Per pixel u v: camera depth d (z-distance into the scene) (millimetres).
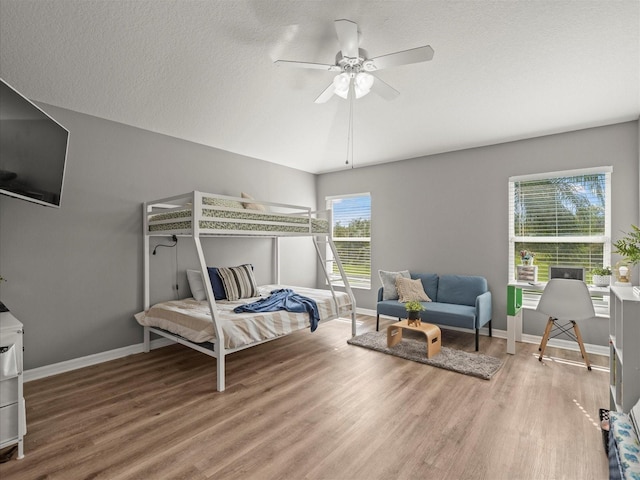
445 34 2416
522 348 3635
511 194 4062
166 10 2232
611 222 3459
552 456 1830
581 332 3584
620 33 2311
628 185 3387
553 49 2516
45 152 2324
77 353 3119
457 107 3406
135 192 3529
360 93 2594
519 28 2336
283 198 5246
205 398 2516
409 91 3250
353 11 2232
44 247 2941
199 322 2869
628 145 3391
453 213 4469
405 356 3342
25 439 1997
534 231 3939
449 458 1816
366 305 5324
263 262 4969
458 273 4426
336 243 5754
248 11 2248
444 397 2514
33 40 2348
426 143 4250
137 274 3549
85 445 1939
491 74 2869
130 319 3496
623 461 1253
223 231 3076
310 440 1983
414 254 4812
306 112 3740
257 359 3338
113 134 3369
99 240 3268
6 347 1813
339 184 5594
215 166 4309
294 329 3318
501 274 4113
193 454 1857
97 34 2379
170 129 3688
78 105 3039
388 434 2041
